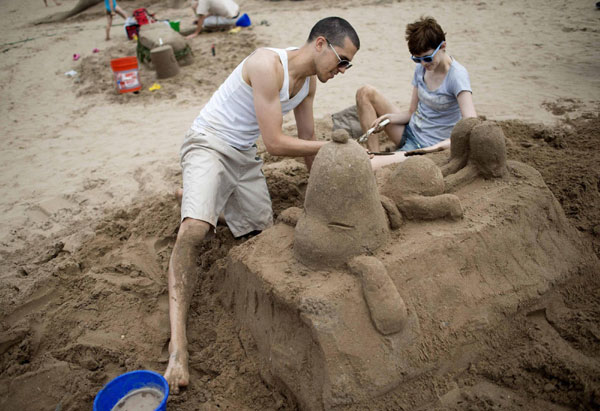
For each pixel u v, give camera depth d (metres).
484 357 2.09
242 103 2.70
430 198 2.22
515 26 7.57
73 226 3.45
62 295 2.74
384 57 6.83
